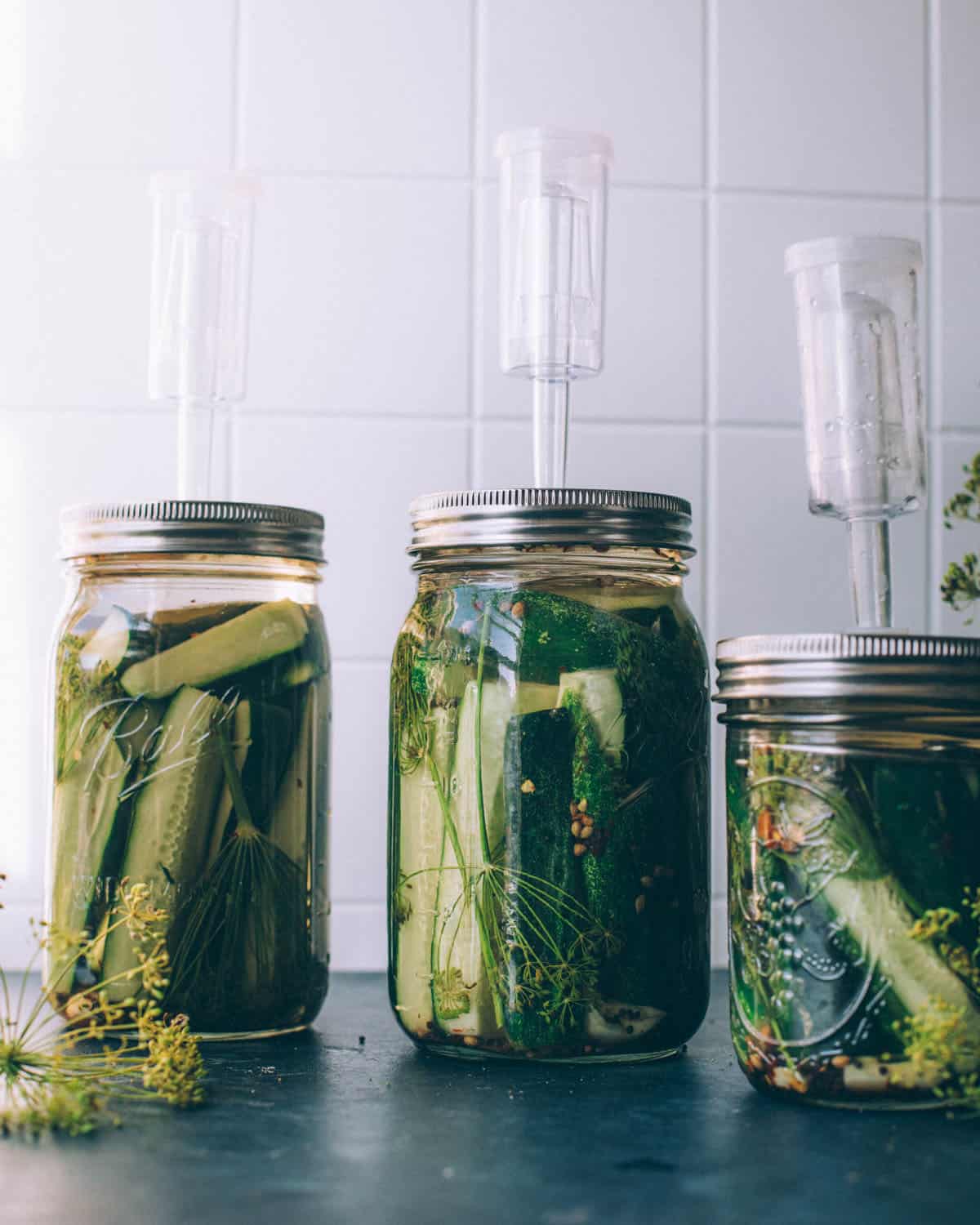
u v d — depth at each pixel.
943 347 1.00
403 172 0.97
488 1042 0.64
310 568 0.73
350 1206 0.47
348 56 0.97
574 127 0.98
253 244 0.89
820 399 0.72
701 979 0.68
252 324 0.96
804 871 0.57
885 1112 0.58
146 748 0.67
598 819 0.63
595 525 0.64
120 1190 0.49
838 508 0.71
